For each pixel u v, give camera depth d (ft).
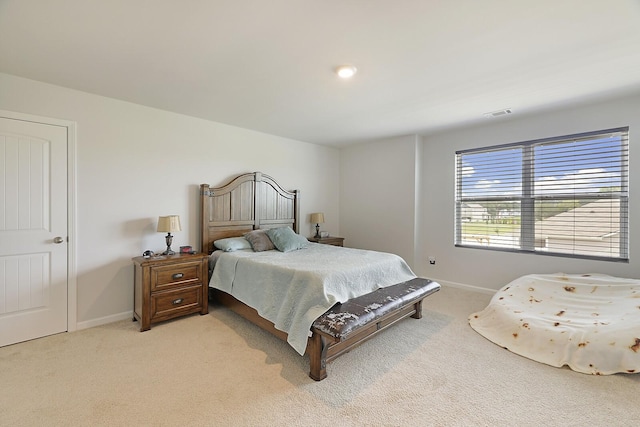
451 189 13.87
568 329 7.29
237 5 5.03
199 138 11.69
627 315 7.40
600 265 10.18
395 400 5.77
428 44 6.28
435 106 10.23
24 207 8.11
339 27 5.68
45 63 7.18
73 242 8.86
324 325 6.36
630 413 5.35
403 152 14.71
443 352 7.66
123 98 9.54
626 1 4.91
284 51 6.59
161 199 10.69
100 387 6.09
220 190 12.07
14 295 7.98
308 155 16.03
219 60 7.01
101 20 5.49
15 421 5.12
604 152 10.11
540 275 10.42
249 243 11.97
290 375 6.62
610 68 7.42
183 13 5.26
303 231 15.79
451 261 13.89
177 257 9.70
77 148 8.91
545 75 7.82
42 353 7.47
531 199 11.72
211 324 9.45
